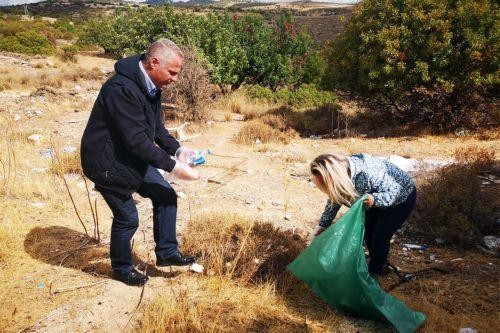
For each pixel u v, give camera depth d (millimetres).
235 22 17109
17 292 3420
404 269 4238
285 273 3766
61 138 9484
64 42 42062
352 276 3115
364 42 10367
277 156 8523
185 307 3168
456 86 9688
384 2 10172
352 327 3180
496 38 9250
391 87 10109
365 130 11062
